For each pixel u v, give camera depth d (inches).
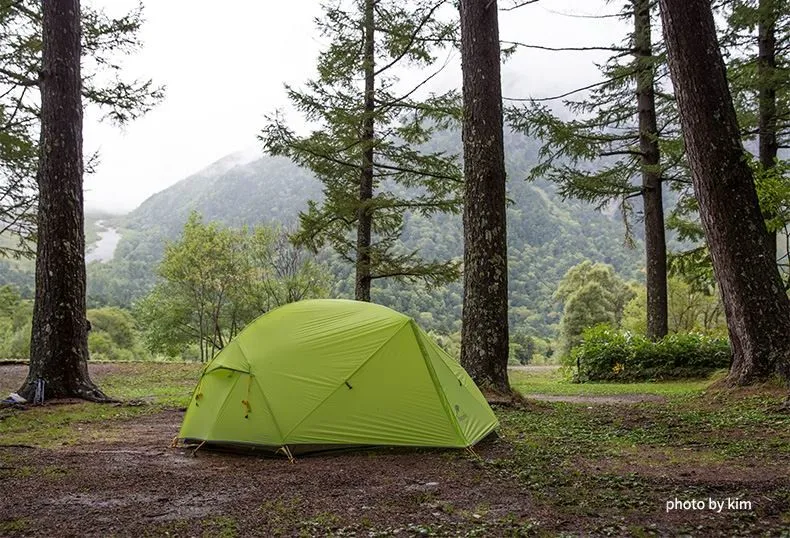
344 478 178.4
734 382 320.5
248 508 148.6
